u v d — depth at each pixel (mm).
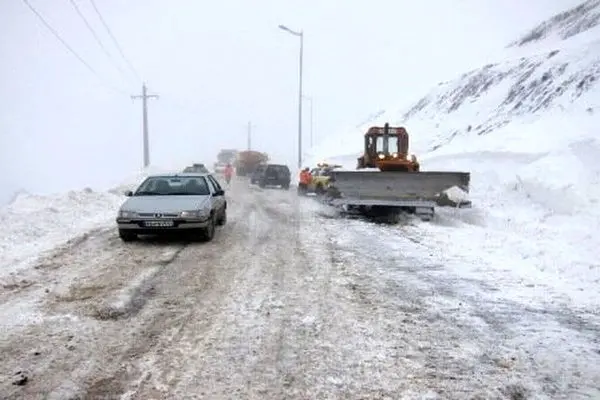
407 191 14570
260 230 12359
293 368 4480
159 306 6152
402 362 4625
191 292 6758
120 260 8711
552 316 5914
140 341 5051
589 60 26172
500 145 21062
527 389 4137
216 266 8305
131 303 6250
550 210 13656
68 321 5590
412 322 5672
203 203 10633
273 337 5184
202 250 9672
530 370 4488
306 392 4059
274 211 16984
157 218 10070
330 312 5980
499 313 6008
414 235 11719
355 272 7957
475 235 11578
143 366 4496
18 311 5898
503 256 9289
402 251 9727
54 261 8531
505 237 11117
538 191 14594
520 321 5734
